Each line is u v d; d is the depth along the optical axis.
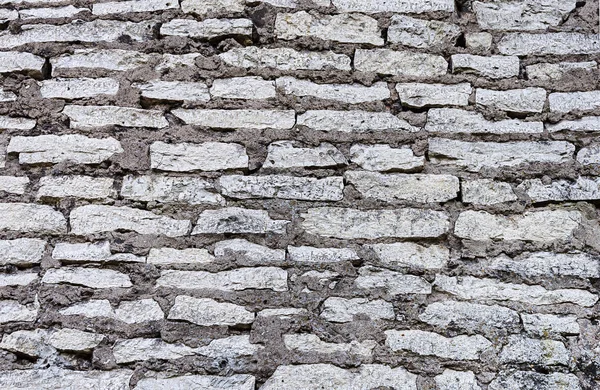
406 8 2.66
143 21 2.62
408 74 2.57
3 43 2.60
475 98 2.54
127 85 2.53
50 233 2.35
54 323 2.23
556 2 2.67
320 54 2.59
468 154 2.46
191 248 2.33
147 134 2.47
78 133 2.47
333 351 2.21
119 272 2.30
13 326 2.23
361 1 2.66
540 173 2.44
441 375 2.19
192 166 2.43
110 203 2.38
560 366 2.20
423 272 2.32
